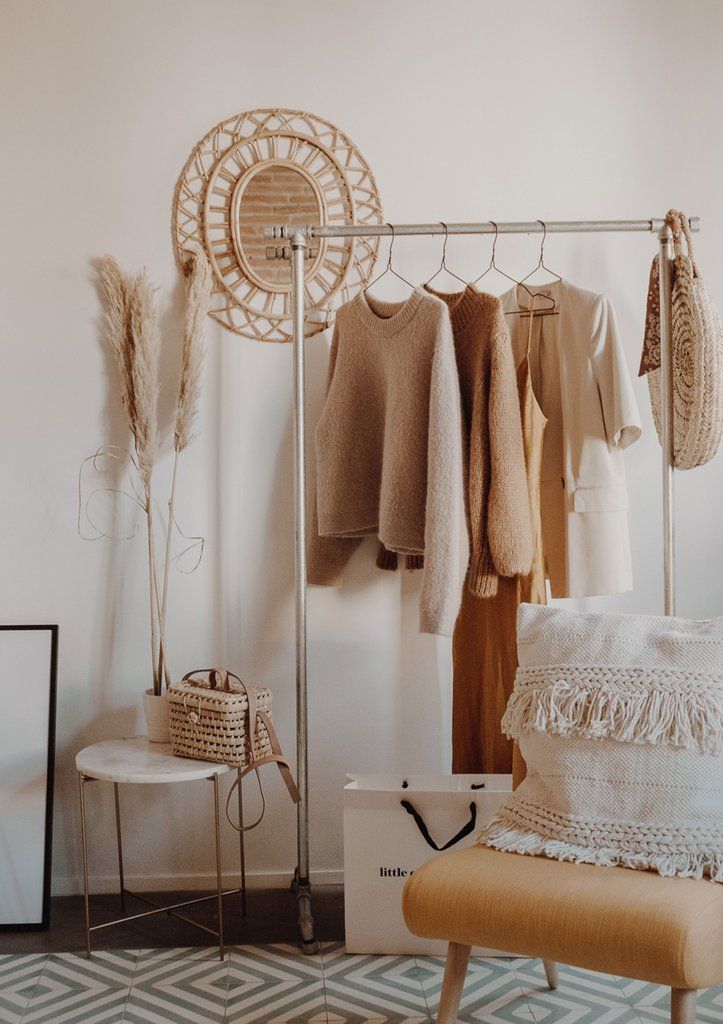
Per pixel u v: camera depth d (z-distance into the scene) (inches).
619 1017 78.3
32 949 92.0
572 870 65.6
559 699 71.1
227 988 83.8
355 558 106.8
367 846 89.5
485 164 106.6
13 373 104.3
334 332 101.0
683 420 87.6
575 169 107.0
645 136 107.1
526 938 61.7
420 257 106.8
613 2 107.0
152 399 99.0
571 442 97.3
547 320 101.0
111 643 105.4
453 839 87.8
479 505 92.4
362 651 107.0
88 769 88.0
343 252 106.4
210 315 105.5
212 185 104.3
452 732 102.7
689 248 86.4
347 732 107.0
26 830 99.7
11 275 104.2
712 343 81.4
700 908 59.8
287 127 105.2
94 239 104.5
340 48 105.6
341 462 99.4
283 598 106.8
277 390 106.6
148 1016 79.1
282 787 106.6
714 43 107.2
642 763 68.2
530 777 73.9
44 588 105.0
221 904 89.9
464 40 106.3
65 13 104.0
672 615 91.0
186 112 104.7
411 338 92.8
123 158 104.5
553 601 107.8
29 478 104.8
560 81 106.7
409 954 89.8
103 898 104.0
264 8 105.1
